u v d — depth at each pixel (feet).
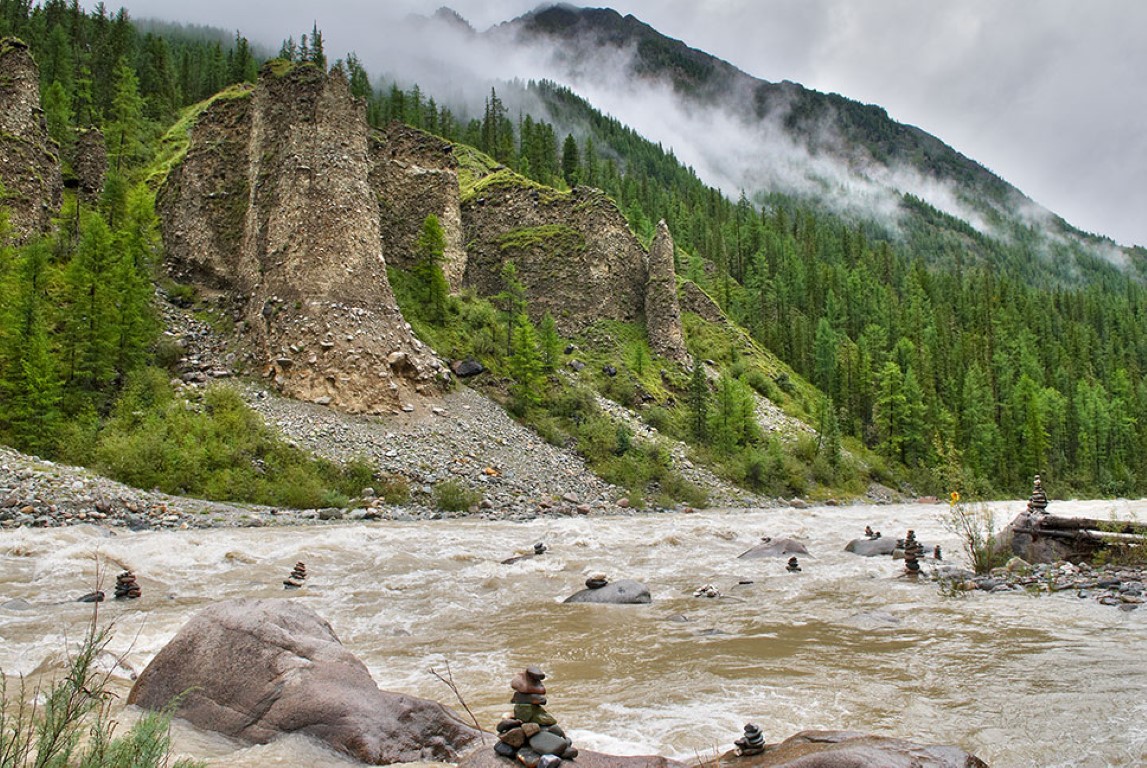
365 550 65.82
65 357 116.88
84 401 113.70
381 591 48.21
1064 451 312.91
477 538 77.20
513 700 17.08
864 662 29.40
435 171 206.28
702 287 356.79
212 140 166.81
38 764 11.35
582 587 51.16
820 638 34.32
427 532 79.87
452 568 58.23
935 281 526.98
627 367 210.18
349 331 134.41
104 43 313.73
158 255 161.38
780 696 24.80
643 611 42.45
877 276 514.68
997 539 59.41
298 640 22.36
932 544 75.51
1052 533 55.77
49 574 49.01
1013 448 284.61
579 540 77.20
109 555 55.21
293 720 18.89
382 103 388.98
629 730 21.25
